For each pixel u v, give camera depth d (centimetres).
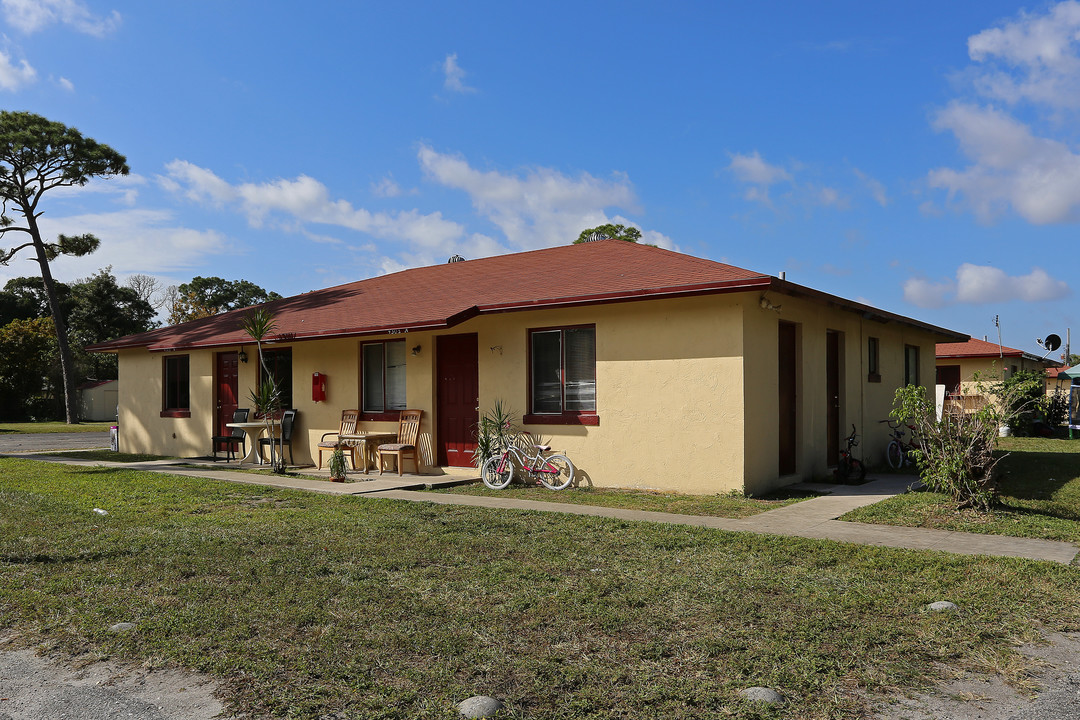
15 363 4503
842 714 373
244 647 461
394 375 1467
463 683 408
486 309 1256
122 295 6044
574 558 679
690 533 786
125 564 659
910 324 1582
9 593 575
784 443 1220
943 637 470
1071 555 685
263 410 1441
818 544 725
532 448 1256
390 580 608
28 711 389
